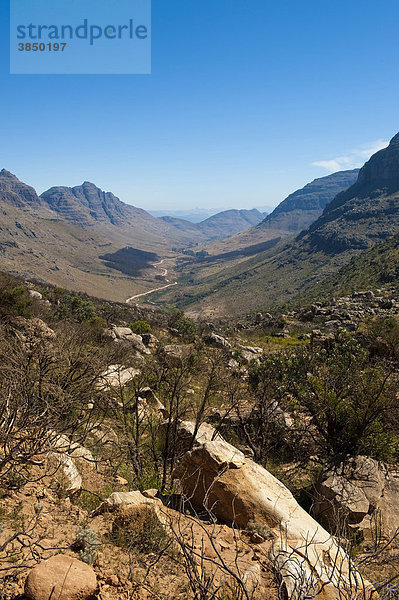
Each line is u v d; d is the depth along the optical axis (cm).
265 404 973
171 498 561
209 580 308
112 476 653
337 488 676
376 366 1071
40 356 630
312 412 959
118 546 387
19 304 2200
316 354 1066
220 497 507
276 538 428
